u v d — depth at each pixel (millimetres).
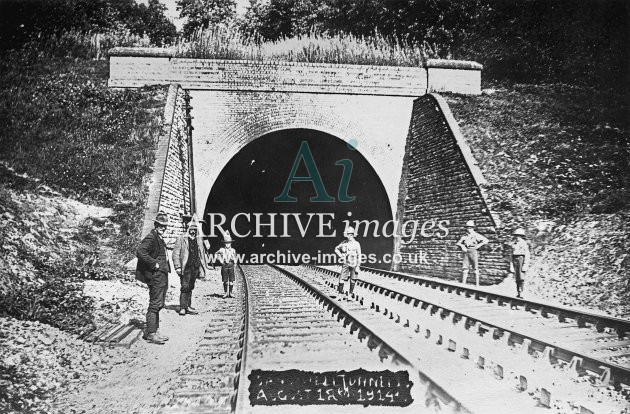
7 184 11336
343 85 13930
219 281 13023
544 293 10266
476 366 6301
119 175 12266
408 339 7363
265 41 13938
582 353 6230
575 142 13453
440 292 11156
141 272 7785
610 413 5109
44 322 7695
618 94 13609
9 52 13445
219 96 13820
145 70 13891
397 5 13648
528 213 12078
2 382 5844
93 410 5410
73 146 12781
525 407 5230
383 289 11055
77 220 11258
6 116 12945
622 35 13312
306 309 9359
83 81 13742
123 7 13883
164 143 12852
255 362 6305
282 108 13836
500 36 13984
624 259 10367
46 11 13594
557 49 13711
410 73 14141
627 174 12641
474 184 12500
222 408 5305
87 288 9234
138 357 7070
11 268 8789
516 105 14133
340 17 13812
